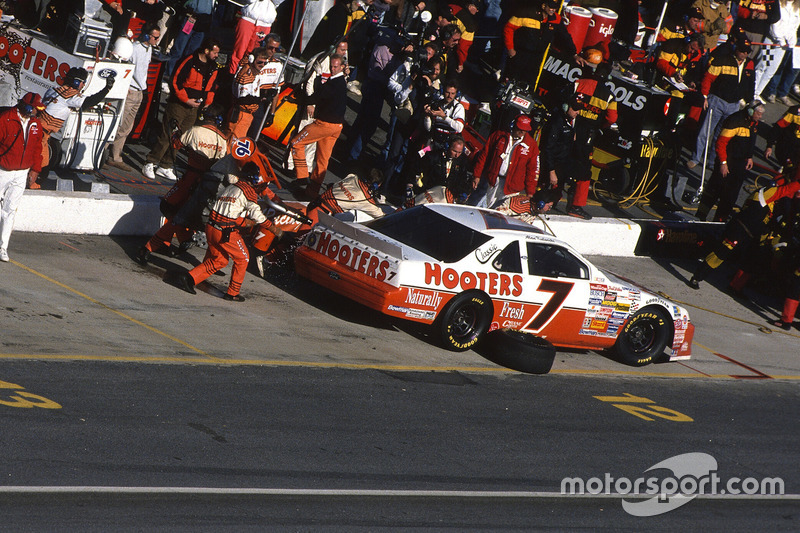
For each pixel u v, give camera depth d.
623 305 46.72
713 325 56.97
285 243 47.56
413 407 35.38
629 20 82.38
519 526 27.64
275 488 26.86
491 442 33.56
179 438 28.66
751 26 85.19
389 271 40.59
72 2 49.97
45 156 45.84
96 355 33.66
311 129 54.31
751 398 45.88
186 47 62.16
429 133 55.84
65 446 26.64
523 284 43.53
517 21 68.44
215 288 44.41
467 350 44.06
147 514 24.12
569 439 35.44
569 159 61.12
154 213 48.88
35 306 36.72
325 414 32.91
